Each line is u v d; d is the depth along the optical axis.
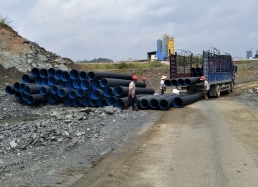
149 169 6.69
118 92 16.23
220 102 17.92
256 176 6.16
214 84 20.59
